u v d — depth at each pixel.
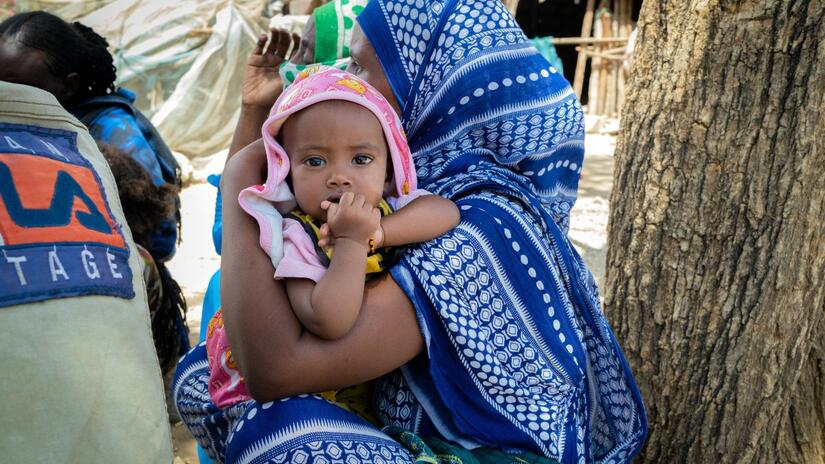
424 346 1.60
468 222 1.65
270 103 2.35
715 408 2.20
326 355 1.51
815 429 2.37
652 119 2.21
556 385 1.70
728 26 2.04
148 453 1.14
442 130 1.80
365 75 1.87
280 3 8.91
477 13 1.78
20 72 3.00
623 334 2.32
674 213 2.18
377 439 1.55
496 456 1.66
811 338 2.25
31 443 1.03
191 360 2.00
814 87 1.99
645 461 2.32
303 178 1.54
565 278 1.79
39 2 8.47
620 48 12.08
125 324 1.18
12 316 1.06
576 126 1.84
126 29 8.55
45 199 1.16
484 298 1.62
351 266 1.47
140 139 3.18
